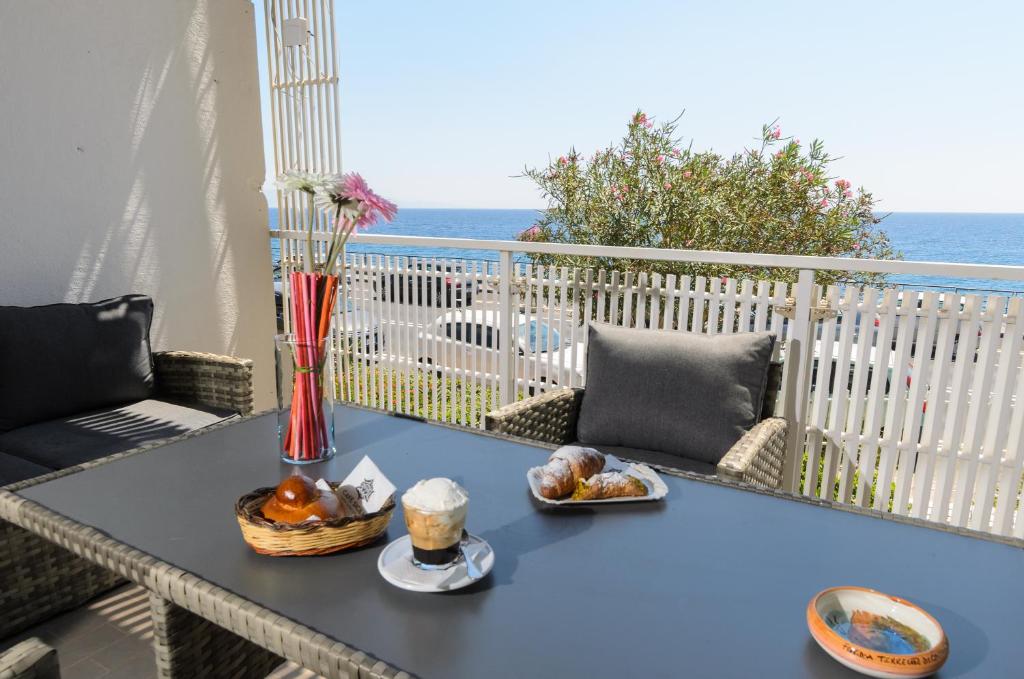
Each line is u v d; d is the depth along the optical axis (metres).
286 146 4.04
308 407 1.54
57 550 1.94
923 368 2.42
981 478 2.40
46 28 2.89
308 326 1.51
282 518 1.14
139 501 1.34
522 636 0.89
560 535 1.19
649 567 1.08
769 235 6.29
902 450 2.50
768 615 0.95
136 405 2.67
